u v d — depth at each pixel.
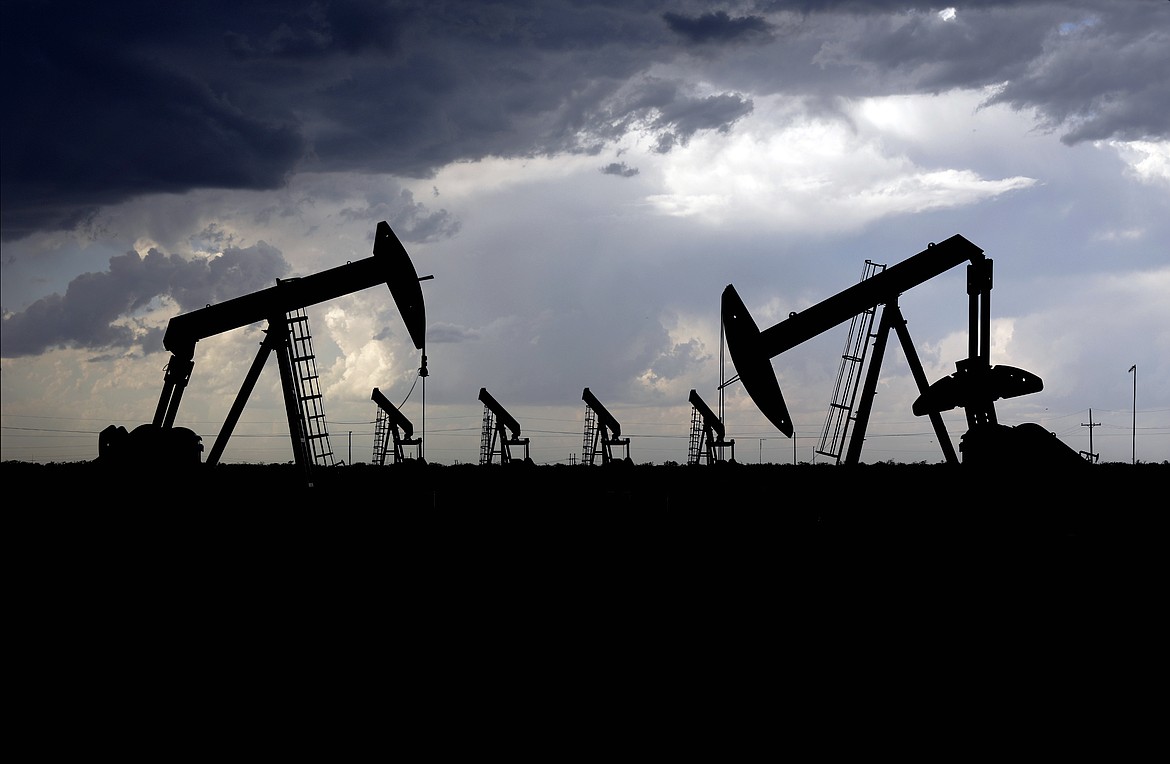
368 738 8.83
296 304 26.53
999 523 22.34
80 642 12.87
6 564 20.20
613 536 25.78
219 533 24.86
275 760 8.32
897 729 9.01
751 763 8.16
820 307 27.08
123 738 8.87
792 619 14.12
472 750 8.51
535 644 12.55
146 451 26.41
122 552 21.94
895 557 20.31
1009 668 11.11
